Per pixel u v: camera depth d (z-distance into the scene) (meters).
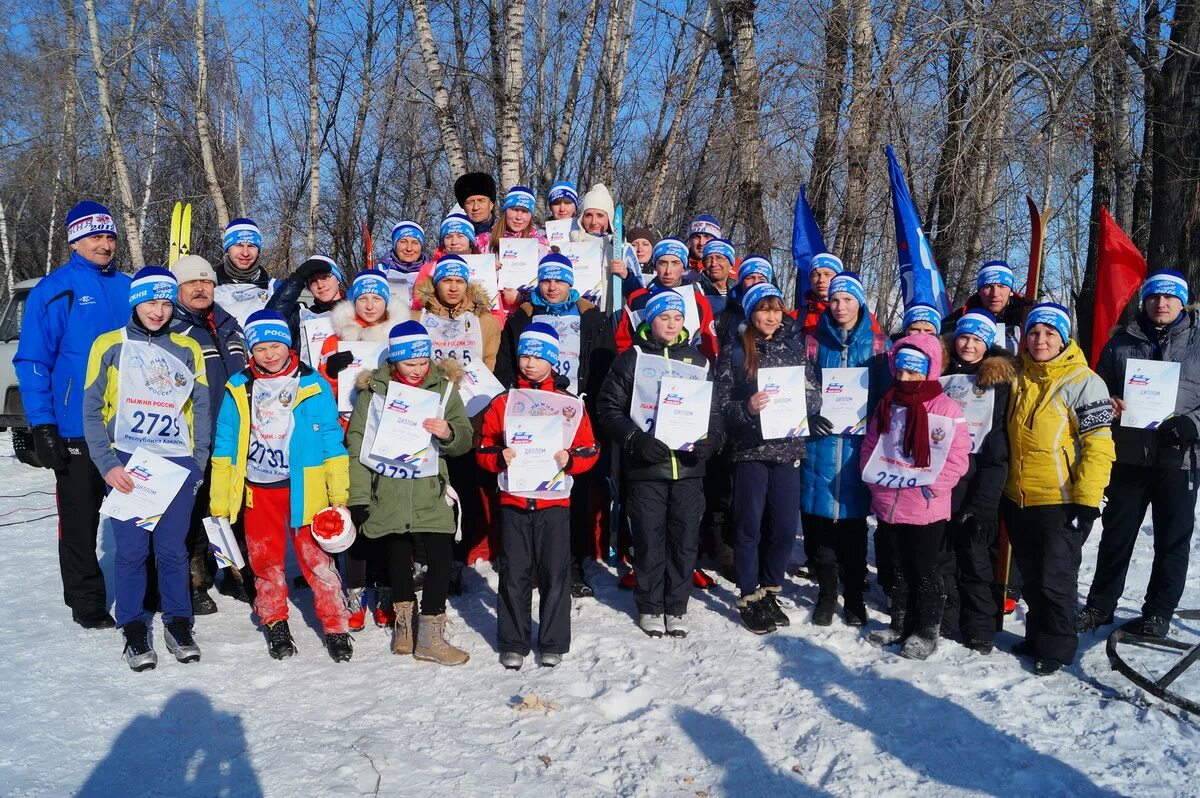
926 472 4.65
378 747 3.73
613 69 15.69
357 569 5.34
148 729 3.90
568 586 4.74
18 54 24.62
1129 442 4.85
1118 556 5.00
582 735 3.89
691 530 5.07
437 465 4.77
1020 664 4.64
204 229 25.84
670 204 16.59
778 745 3.82
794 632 5.15
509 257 6.54
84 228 5.19
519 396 4.71
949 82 9.57
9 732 3.82
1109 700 4.18
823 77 9.92
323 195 25.39
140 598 4.70
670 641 5.02
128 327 4.77
